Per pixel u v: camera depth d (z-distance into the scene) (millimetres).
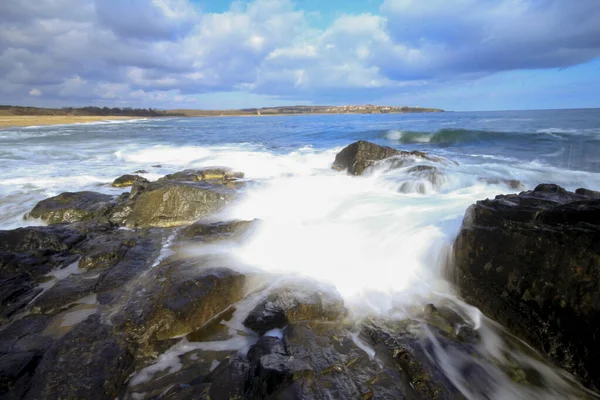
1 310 4883
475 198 8953
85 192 9742
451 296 5227
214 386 3416
